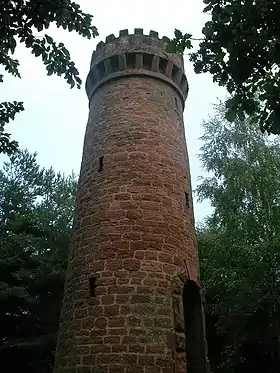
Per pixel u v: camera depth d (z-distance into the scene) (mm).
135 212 13305
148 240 12859
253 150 21281
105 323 11547
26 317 24953
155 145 15023
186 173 15719
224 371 25047
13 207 30797
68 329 12281
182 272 12945
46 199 34562
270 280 18250
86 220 13883
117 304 11758
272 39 8664
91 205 14039
